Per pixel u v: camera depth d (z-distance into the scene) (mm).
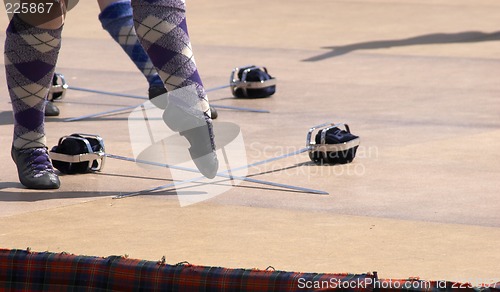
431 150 12766
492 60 20516
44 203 10453
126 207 10289
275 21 27188
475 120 14664
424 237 9219
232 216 9938
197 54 21391
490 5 31000
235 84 16672
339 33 24891
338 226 9586
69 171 11664
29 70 10984
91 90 17000
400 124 14414
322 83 18047
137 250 8867
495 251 8812
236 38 23891
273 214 10008
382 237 9234
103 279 7352
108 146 13047
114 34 15016
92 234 9352
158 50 10836
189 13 28844
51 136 13703
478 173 11609
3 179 11492
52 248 8922
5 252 7562
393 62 20359
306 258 8617
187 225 9641
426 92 17016
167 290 7195
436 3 31438
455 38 23906
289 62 20453
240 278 7055
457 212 10047
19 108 11148
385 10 29734
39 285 7465
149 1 10797
